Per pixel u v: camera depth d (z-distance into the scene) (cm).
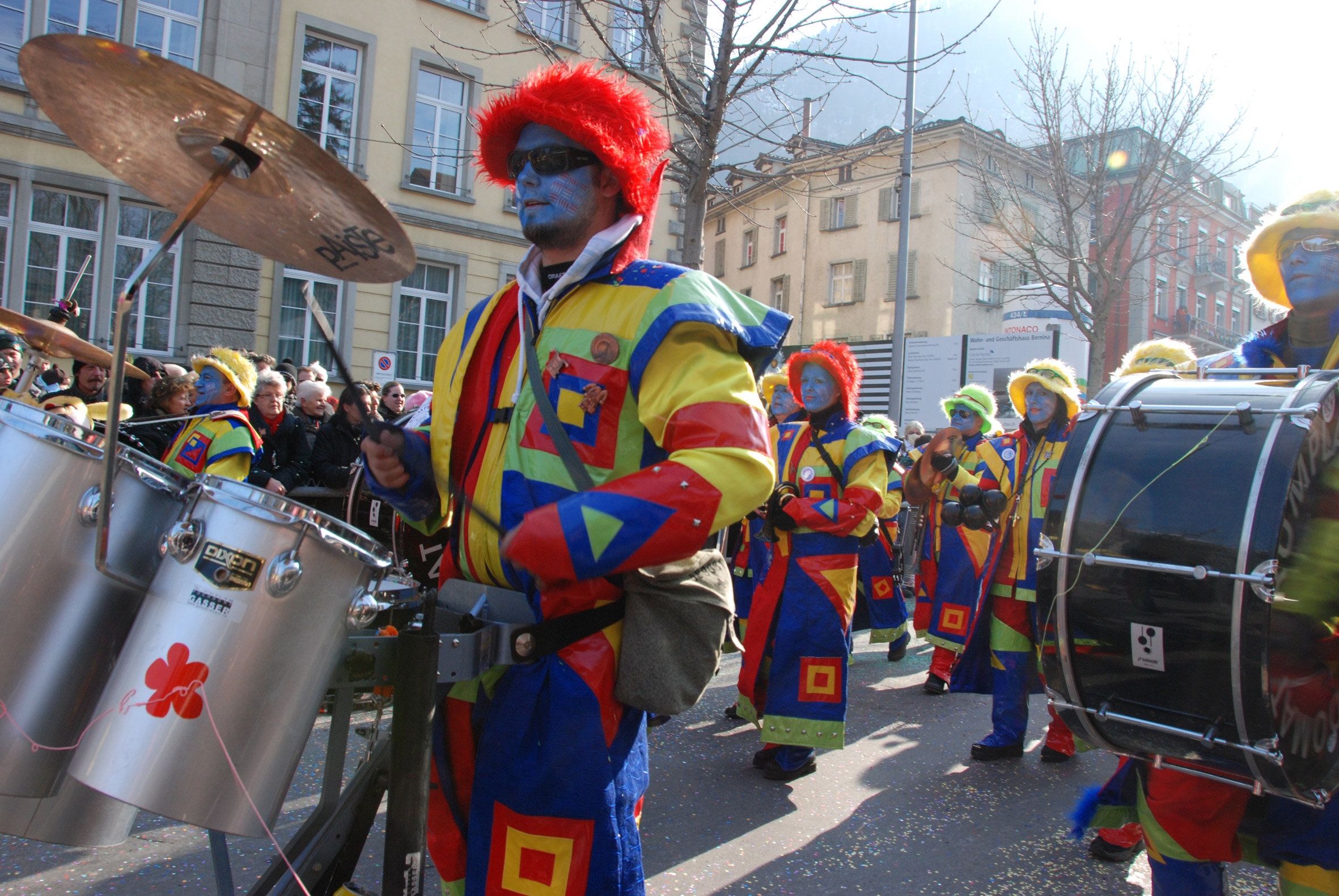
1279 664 174
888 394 1500
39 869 281
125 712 130
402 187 1391
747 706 399
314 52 1323
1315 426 181
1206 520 179
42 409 147
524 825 145
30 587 139
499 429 159
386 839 141
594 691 148
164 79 131
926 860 318
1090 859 321
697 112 691
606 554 125
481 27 1430
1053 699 204
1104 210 1684
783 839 330
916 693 573
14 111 1149
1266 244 242
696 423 138
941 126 2534
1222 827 200
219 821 130
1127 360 417
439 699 163
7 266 1158
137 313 1221
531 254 170
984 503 451
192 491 141
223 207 164
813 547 385
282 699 134
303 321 1336
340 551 139
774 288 3159
